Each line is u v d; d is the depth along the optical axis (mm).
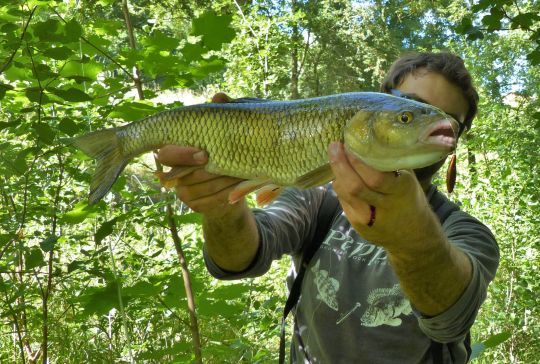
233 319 1393
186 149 726
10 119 1421
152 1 2367
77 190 1718
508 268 2686
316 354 886
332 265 893
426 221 605
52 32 1058
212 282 1741
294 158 689
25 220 1416
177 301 1233
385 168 591
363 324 849
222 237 827
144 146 780
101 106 1324
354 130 618
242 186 715
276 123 697
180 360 1268
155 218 1302
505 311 2471
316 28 6668
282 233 900
